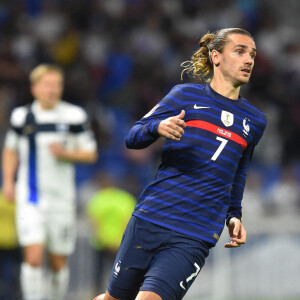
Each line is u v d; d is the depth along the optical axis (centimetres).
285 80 4869
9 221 2755
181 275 1287
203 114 1337
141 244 1337
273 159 4259
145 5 5016
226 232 3172
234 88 1362
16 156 2528
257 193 3891
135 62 4666
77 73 4438
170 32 4916
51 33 4606
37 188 2439
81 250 2978
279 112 4584
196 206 1317
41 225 2434
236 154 1344
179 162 1333
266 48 5003
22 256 2794
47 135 2455
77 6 4822
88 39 4650
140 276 1357
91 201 3234
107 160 3950
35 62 4384
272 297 3219
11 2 4672
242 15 5166
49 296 2562
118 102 4409
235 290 3177
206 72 1454
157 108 1360
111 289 1387
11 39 4466
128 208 2992
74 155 2456
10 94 4081
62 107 2509
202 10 5119
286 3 5616
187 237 1307
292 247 3266
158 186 1347
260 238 3228
